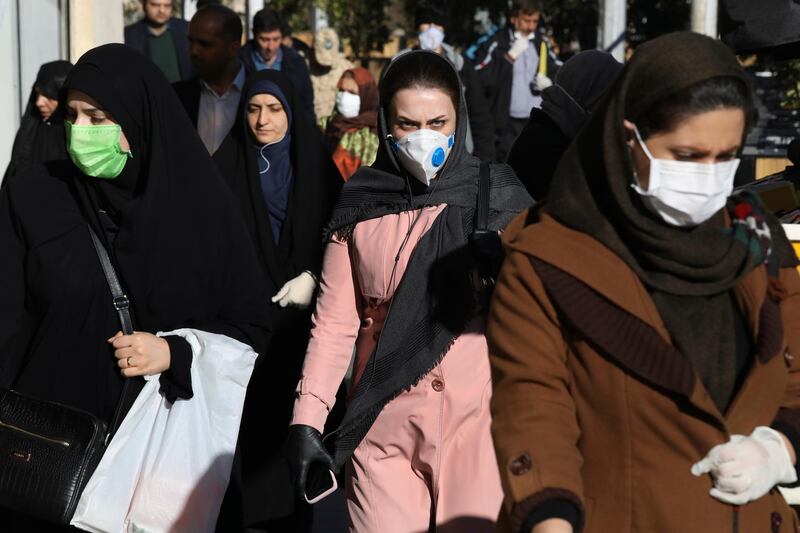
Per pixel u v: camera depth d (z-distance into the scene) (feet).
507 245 8.63
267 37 33.94
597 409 8.25
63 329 12.50
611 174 8.12
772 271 8.50
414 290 11.81
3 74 27.27
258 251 17.33
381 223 12.23
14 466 12.16
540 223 8.55
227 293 13.44
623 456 8.17
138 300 12.69
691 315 8.23
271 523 16.97
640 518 8.13
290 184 17.62
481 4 58.85
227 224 13.39
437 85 12.20
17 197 12.80
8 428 12.25
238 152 17.83
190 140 13.19
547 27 58.59
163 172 12.85
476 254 11.74
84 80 12.55
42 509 12.08
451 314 11.65
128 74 12.75
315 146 17.70
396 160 12.37
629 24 57.77
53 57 30.01
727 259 8.14
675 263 8.13
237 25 23.52
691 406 8.05
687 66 7.91
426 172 12.09
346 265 12.50
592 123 8.39
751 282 8.33
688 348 8.14
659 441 8.13
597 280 8.19
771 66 28.63
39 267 12.53
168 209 12.85
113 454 12.30
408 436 11.71
